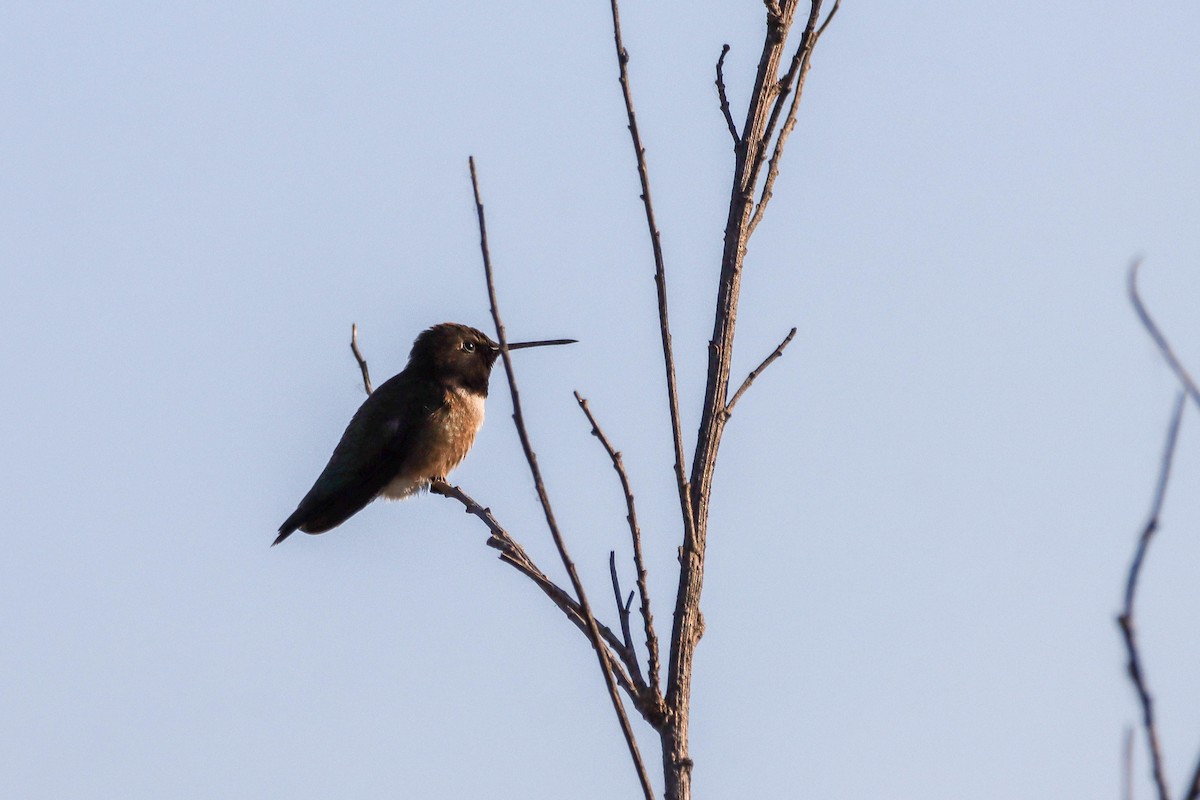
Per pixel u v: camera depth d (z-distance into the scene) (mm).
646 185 7871
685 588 7742
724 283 8383
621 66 7965
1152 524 4375
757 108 8656
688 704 7562
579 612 8109
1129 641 4402
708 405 8250
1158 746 4301
